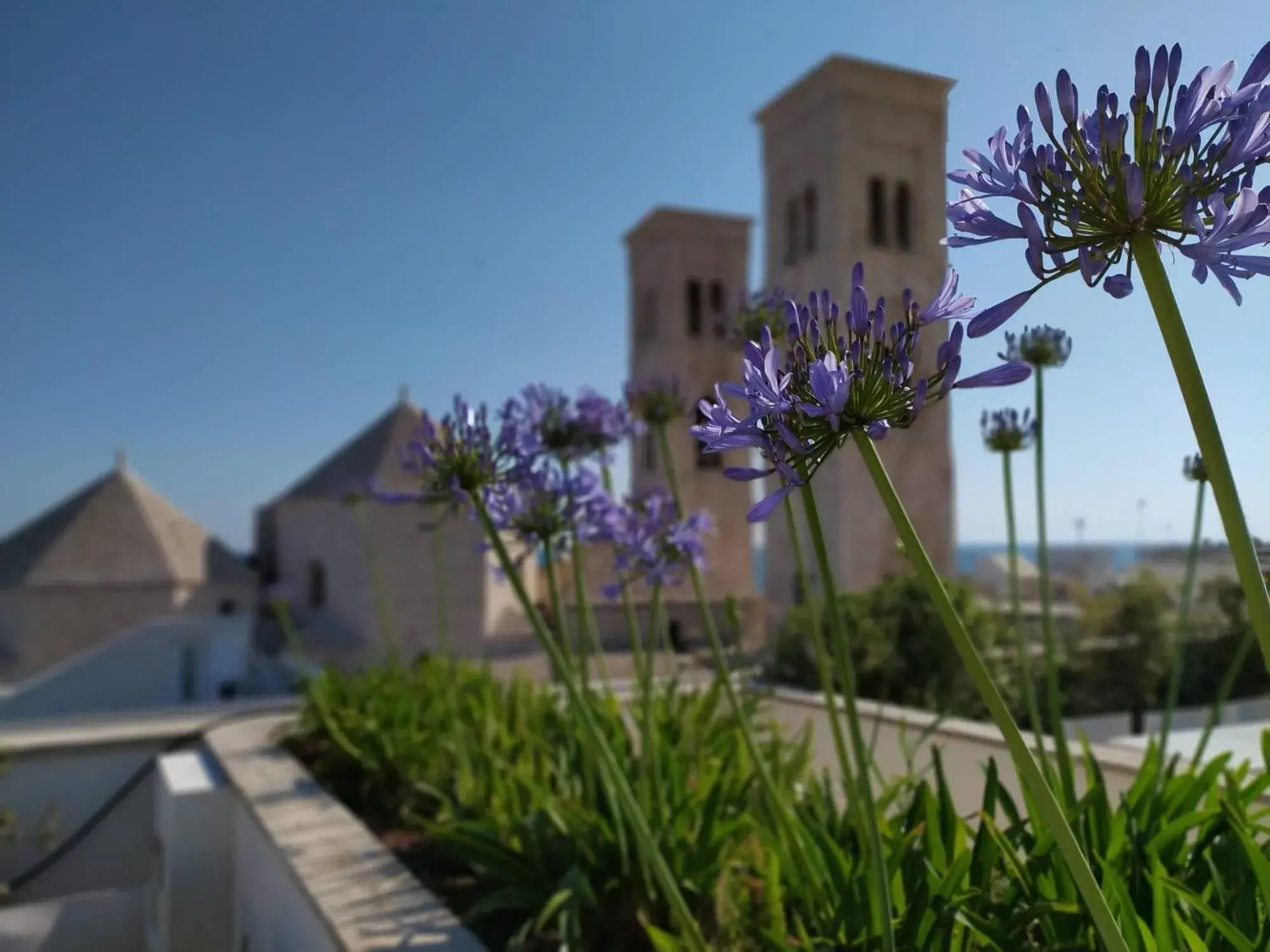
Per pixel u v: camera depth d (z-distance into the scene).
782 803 3.46
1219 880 2.56
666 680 7.69
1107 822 2.92
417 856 4.70
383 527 23.94
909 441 21.31
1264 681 11.45
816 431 1.70
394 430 26.31
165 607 25.11
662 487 4.57
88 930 7.01
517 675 6.77
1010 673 9.77
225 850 6.15
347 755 6.00
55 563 24.39
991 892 2.86
